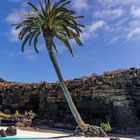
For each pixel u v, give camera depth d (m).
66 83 59.56
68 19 44.97
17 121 54.44
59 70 45.66
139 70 52.75
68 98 45.56
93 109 53.47
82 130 44.59
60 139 39.00
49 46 45.44
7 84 69.94
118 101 51.31
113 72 56.53
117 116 50.84
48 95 60.09
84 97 54.88
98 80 54.44
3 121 54.94
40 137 40.44
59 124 53.31
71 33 46.41
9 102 65.31
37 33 46.44
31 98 63.09
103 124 49.12
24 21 45.16
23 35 46.16
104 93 52.78
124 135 47.16
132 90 52.06
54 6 44.91
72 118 54.06
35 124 55.44
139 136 46.09
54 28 45.75
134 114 51.22
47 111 59.41
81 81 57.22
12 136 40.75
